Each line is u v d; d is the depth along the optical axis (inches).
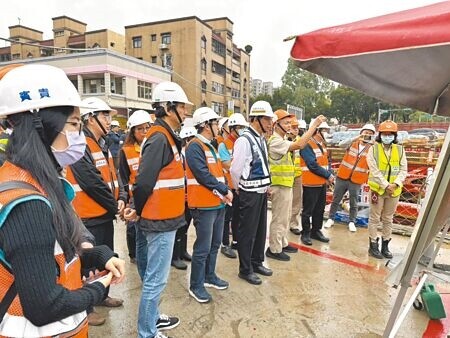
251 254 161.5
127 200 159.0
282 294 142.8
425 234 85.3
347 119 2132.1
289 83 2625.5
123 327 116.4
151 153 95.9
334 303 136.1
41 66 45.8
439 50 78.5
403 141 422.6
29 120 42.8
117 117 1042.7
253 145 146.3
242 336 112.9
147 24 1544.0
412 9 77.0
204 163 129.1
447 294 141.6
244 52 2073.1
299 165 218.4
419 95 98.0
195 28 1485.0
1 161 43.2
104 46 1562.5
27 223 38.1
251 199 148.3
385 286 151.8
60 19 1642.5
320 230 214.8
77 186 114.7
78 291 44.2
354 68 88.1
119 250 193.3
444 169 76.5
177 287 147.8
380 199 184.2
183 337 111.3
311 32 72.7
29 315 38.7
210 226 132.9
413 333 117.0
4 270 40.4
